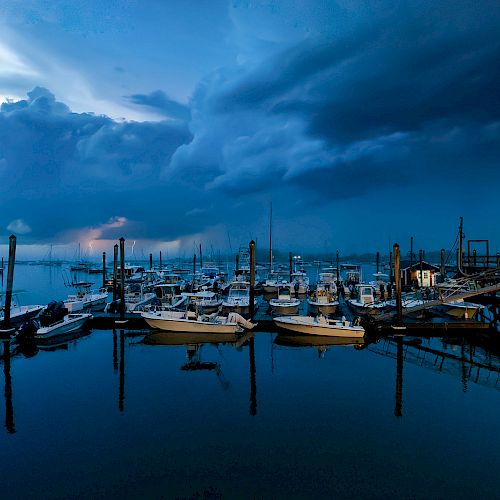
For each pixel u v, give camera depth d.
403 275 55.47
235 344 26.47
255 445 12.76
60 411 15.44
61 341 27.25
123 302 31.78
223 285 56.97
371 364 21.72
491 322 33.09
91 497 10.19
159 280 56.62
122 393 17.34
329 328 27.41
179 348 25.39
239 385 18.38
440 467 11.49
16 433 13.61
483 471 11.29
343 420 14.58
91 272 115.62
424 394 17.17
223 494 10.28
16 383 18.73
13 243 29.47
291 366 21.34
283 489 10.48
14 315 31.50
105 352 24.41
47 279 94.88
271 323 30.64
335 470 11.34
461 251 46.31
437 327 28.83
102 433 13.57
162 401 16.42
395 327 28.89
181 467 11.52
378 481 10.81
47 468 11.48
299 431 13.73
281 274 88.94
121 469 11.41
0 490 10.47
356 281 61.34
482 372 20.31
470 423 14.32
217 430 13.79
